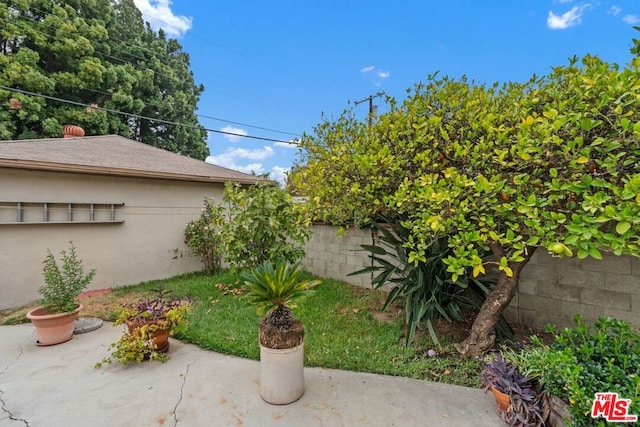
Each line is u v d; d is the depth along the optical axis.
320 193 3.69
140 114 16.38
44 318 3.44
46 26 12.77
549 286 3.44
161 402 2.44
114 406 2.39
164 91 18.20
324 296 5.01
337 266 6.04
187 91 20.19
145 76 16.39
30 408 2.37
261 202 4.72
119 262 5.99
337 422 2.19
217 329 3.77
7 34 11.62
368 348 3.26
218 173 7.61
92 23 14.42
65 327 3.60
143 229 6.32
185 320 3.63
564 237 2.05
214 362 3.08
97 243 5.72
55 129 12.51
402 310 4.29
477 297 3.67
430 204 2.58
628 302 2.97
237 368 2.96
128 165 6.19
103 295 5.38
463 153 2.61
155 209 6.50
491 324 3.01
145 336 3.04
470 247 2.36
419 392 2.53
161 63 17.88
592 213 1.84
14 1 12.00
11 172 4.81
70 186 5.38
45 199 5.12
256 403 2.42
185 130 19.14
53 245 5.23
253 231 4.69
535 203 2.11
